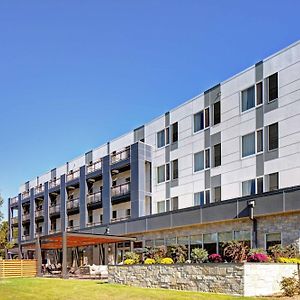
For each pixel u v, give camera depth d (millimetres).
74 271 34656
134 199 37750
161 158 37562
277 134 26516
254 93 28547
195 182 33188
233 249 22047
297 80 25625
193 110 34250
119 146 44188
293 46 26141
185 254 27484
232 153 29812
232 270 16984
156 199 37375
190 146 34188
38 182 62750
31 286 21297
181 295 16969
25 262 31156
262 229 24672
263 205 24344
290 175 25328
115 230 37281
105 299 16891
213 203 27859
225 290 17188
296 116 25422
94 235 31281
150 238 33625
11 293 18781
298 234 22625
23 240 58469
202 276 18203
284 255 21109
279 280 17156
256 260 17891
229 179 29828
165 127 37469
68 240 33250
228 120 30500
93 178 45531
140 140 40781
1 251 55344
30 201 60062
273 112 26969
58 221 53969
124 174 41938
